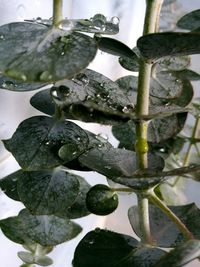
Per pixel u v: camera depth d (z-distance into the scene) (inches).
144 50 9.4
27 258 12.1
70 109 10.4
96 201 10.6
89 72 11.3
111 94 10.9
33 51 8.9
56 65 8.7
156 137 12.2
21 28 9.5
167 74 12.7
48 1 13.1
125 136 12.8
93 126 17.6
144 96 10.4
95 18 10.7
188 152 14.4
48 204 10.6
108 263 10.0
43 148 10.3
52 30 9.4
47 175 10.9
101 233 10.5
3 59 8.8
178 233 10.8
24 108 13.5
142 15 19.0
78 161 10.8
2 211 13.9
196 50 9.4
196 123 14.2
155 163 10.7
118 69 18.8
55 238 11.6
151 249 10.2
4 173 13.2
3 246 14.3
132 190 10.5
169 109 10.9
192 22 11.8
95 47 9.1
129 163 10.4
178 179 14.4
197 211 11.2
